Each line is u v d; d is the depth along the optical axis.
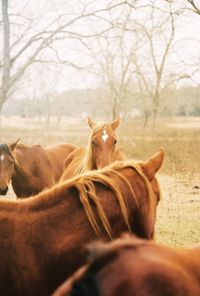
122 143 22.83
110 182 3.74
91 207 3.67
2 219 3.62
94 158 7.60
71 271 3.54
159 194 4.05
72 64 12.06
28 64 12.10
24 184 9.34
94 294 2.04
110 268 2.12
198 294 2.21
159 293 2.13
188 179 15.20
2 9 12.12
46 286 3.54
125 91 34.25
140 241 2.35
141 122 43.12
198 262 2.33
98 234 3.62
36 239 3.56
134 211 3.77
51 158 9.98
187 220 10.09
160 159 4.02
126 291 2.09
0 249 3.51
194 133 28.70
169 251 2.32
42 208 3.70
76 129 53.91
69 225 3.62
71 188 3.76
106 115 50.72
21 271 3.49
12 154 8.88
